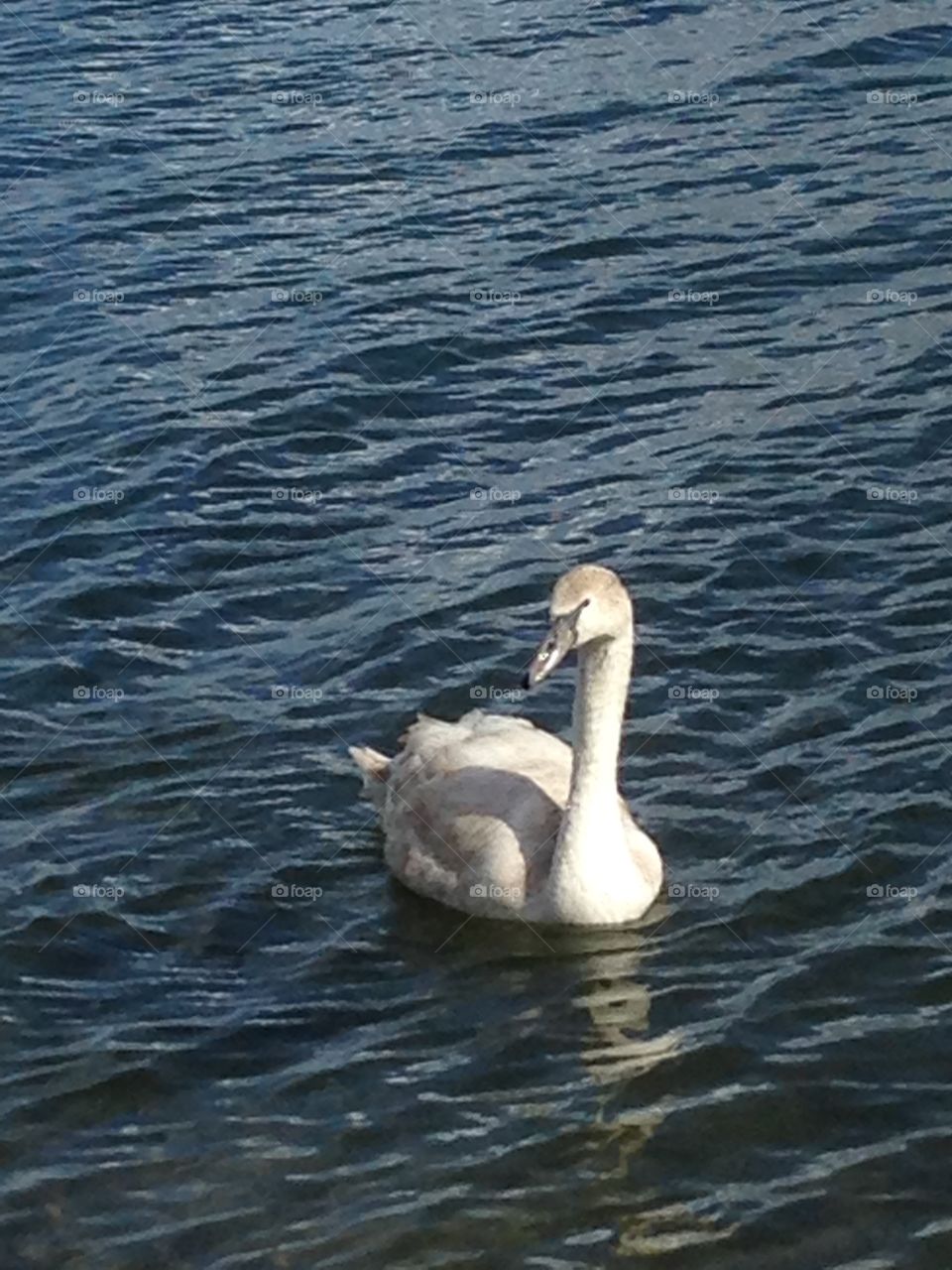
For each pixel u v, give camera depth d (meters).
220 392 23.89
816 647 19.50
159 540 21.41
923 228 26.78
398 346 24.70
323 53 31.69
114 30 32.59
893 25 31.91
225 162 28.72
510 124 29.50
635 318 25.20
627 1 32.88
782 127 29.30
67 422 23.42
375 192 27.98
